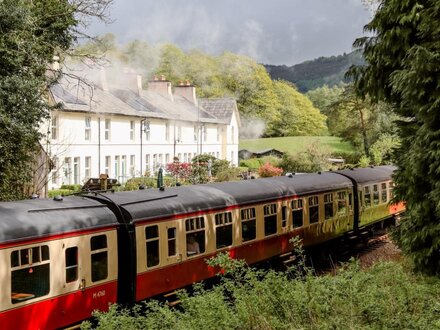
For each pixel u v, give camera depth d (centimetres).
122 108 4019
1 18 1565
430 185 1177
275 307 779
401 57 1211
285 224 1736
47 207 1071
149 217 1223
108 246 1137
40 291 992
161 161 4516
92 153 3688
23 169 1811
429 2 1163
